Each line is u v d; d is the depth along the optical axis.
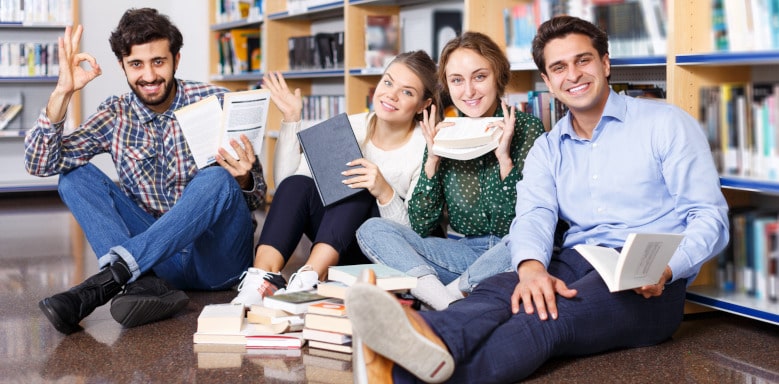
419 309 2.22
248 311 2.26
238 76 5.44
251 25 5.70
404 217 2.49
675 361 1.94
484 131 2.29
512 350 1.67
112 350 2.05
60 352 2.04
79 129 2.52
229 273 2.66
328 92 5.13
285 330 2.09
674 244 1.74
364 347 1.55
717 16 2.34
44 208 5.38
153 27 2.44
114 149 2.57
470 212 2.41
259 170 2.61
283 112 2.71
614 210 2.05
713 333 2.22
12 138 6.06
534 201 2.10
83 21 6.09
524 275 1.86
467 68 2.40
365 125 2.66
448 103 2.65
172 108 2.58
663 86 2.88
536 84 3.35
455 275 2.36
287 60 5.15
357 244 2.52
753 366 1.91
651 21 2.49
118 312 2.18
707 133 2.33
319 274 2.42
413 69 2.48
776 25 2.10
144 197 2.61
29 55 5.77
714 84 2.39
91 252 3.69
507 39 3.08
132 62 2.46
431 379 1.54
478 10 3.12
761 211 2.40
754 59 2.10
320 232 2.47
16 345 2.11
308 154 2.51
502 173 2.32
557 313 1.77
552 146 2.14
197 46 6.19
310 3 4.57
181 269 2.64
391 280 2.01
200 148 2.43
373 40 4.12
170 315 2.37
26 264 3.39
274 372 1.86
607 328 1.86
